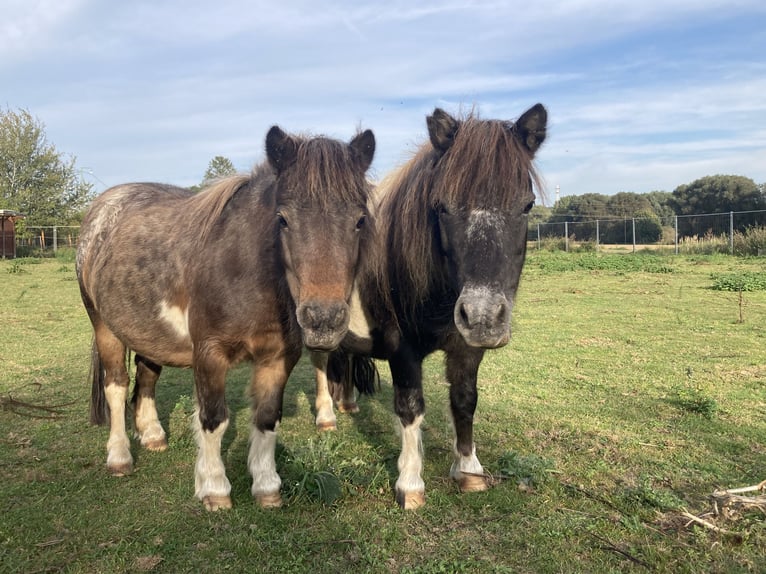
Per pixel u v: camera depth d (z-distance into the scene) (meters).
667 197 52.19
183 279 3.60
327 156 2.90
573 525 3.26
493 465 4.10
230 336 3.37
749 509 3.33
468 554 3.02
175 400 5.89
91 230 4.63
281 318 3.40
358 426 5.18
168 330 3.77
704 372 6.50
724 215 28.77
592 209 39.22
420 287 3.35
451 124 3.18
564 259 24.00
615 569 2.84
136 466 4.23
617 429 4.82
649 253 27.75
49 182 39.94
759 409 5.21
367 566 2.92
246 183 3.68
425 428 5.03
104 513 3.48
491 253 2.81
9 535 3.21
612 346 7.94
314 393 6.23
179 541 3.17
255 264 3.29
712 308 10.86
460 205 2.91
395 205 3.62
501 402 5.60
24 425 5.00
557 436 4.70
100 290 4.11
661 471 3.99
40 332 9.26
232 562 2.97
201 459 3.59
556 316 10.41
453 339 3.58
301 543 3.13
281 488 3.76
